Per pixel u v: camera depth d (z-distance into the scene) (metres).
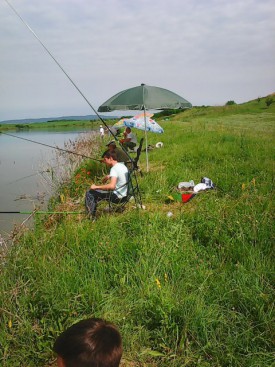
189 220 5.62
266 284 3.87
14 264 4.21
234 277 3.97
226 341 3.14
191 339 3.24
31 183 11.26
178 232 5.12
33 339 3.26
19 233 4.93
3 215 7.79
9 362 3.03
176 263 4.22
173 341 3.19
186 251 4.64
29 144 34.12
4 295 3.70
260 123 34.19
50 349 3.09
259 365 2.88
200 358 3.00
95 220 5.86
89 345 1.32
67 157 11.61
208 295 3.70
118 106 8.11
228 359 2.97
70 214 6.36
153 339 3.27
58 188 8.96
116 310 3.53
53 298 3.62
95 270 4.11
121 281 3.85
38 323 3.48
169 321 3.33
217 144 13.26
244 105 68.00
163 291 3.63
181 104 8.29
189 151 12.23
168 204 6.97
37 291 3.74
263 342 3.17
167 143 16.64
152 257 4.29
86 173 9.12
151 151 14.30
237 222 5.14
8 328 3.38
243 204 5.94
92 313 3.53
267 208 5.66
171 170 9.43
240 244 4.69
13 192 10.05
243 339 3.16
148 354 3.10
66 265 4.16
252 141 13.81
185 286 3.80
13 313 3.54
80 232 5.10
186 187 7.89
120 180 6.28
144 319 3.42
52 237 4.93
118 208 6.39
